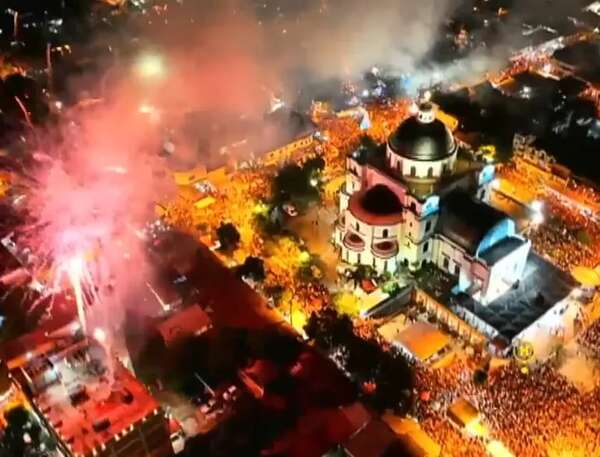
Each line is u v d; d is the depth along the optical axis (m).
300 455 79.31
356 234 102.00
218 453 81.19
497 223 93.31
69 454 72.88
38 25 176.75
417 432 84.06
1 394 82.38
